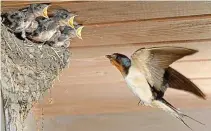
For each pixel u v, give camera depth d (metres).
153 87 3.05
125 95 5.10
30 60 3.39
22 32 3.32
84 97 5.17
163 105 3.09
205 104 5.54
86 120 5.84
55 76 3.77
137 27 3.41
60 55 3.70
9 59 3.13
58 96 5.12
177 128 5.73
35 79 3.55
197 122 5.70
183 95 5.15
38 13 3.24
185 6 3.13
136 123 5.79
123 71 3.04
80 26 3.38
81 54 3.90
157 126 5.76
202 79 4.52
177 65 4.21
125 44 3.68
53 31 3.47
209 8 3.15
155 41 3.62
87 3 3.12
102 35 3.53
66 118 5.85
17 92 3.37
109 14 3.22
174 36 3.53
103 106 5.51
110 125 5.80
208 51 3.84
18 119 3.60
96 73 4.44
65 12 3.31
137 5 3.11
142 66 3.01
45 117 5.72
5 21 3.26
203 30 3.43
